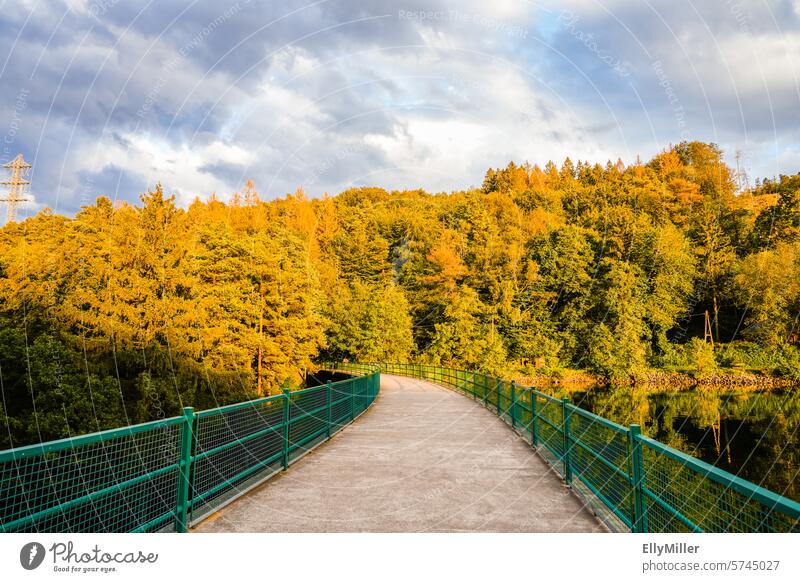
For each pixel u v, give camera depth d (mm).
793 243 53938
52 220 39406
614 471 5258
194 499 5520
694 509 3639
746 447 29797
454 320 54844
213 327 34375
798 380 44844
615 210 61438
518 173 77250
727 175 66375
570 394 47406
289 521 5570
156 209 35406
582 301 55156
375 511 5922
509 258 58000
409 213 76312
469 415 15594
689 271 56531
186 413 5344
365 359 56594
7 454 3191
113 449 4535
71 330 29812
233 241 39500
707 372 48062
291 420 8508
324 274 58750
